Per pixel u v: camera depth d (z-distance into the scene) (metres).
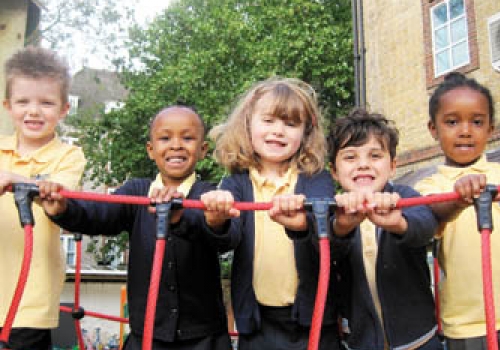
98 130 14.67
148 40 15.47
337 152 2.53
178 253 2.25
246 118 2.59
